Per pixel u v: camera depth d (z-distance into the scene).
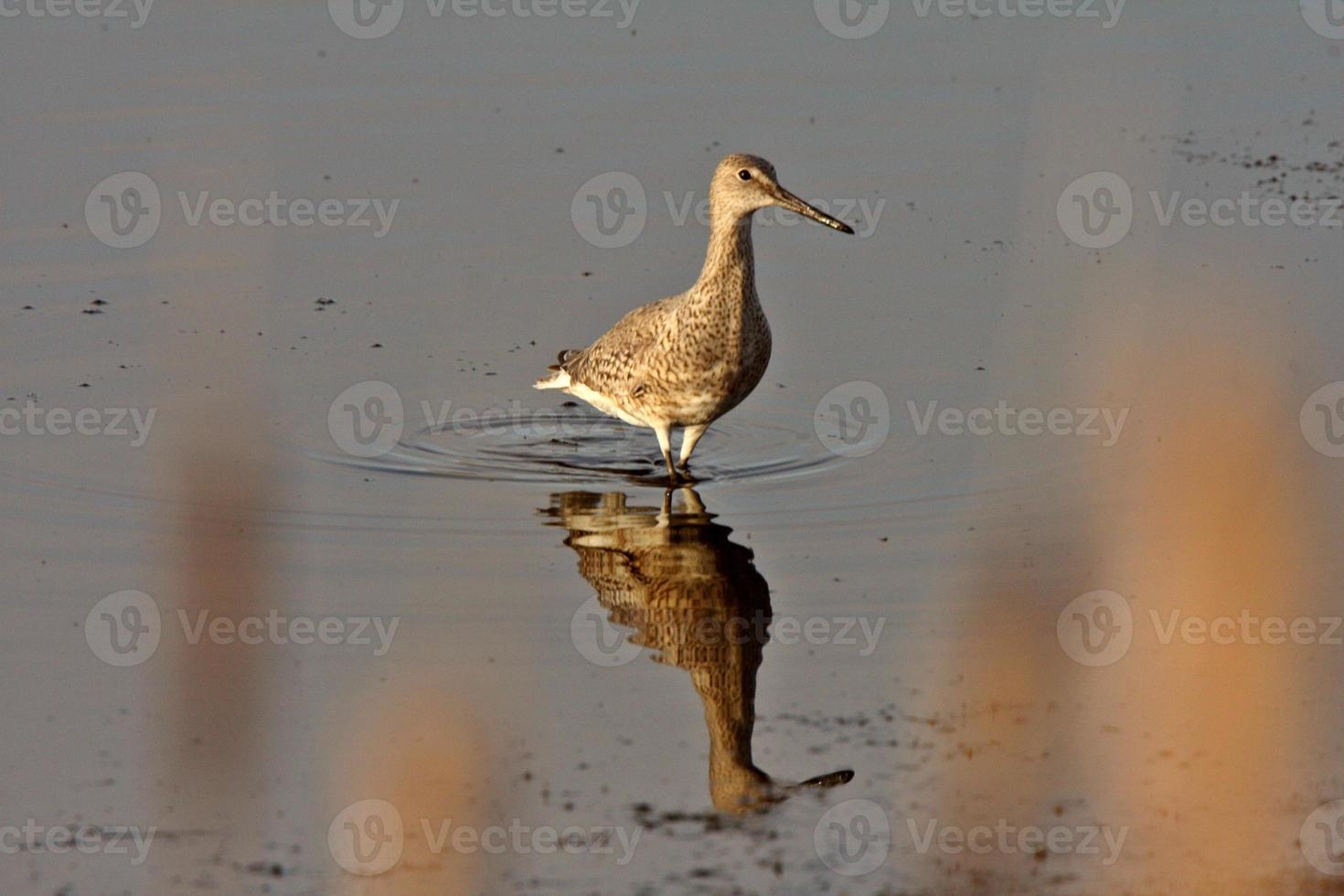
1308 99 24.86
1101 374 17.41
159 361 17.88
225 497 15.04
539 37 27.14
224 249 20.62
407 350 18.52
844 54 26.52
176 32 26.56
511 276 20.25
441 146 23.34
